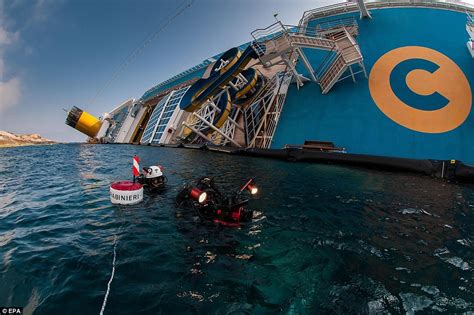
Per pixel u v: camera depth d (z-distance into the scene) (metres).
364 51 25.33
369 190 11.31
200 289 4.28
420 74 21.77
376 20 28.12
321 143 20.88
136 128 60.53
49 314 3.75
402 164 16.14
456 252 5.70
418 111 19.97
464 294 4.23
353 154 18.19
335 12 31.91
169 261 5.18
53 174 16.98
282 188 11.57
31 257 5.40
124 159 24.92
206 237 6.30
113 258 5.32
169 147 39.34
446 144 18.00
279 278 4.61
